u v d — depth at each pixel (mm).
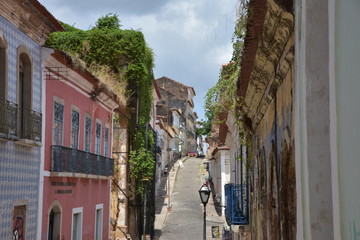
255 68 8406
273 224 8719
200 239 36969
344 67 3408
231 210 17734
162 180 66625
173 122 90438
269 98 8812
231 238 25625
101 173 21125
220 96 15867
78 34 32188
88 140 20141
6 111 12250
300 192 4660
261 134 11031
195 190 61156
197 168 78812
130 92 31328
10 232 12922
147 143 32656
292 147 6418
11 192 13016
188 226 42188
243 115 13406
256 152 12500
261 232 11242
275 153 8289
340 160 3541
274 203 8570
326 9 4371
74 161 17406
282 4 5422
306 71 4430
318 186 4367
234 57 11680
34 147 14602
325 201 4344
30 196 14344
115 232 28281
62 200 16938
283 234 7402
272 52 7008
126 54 31844
